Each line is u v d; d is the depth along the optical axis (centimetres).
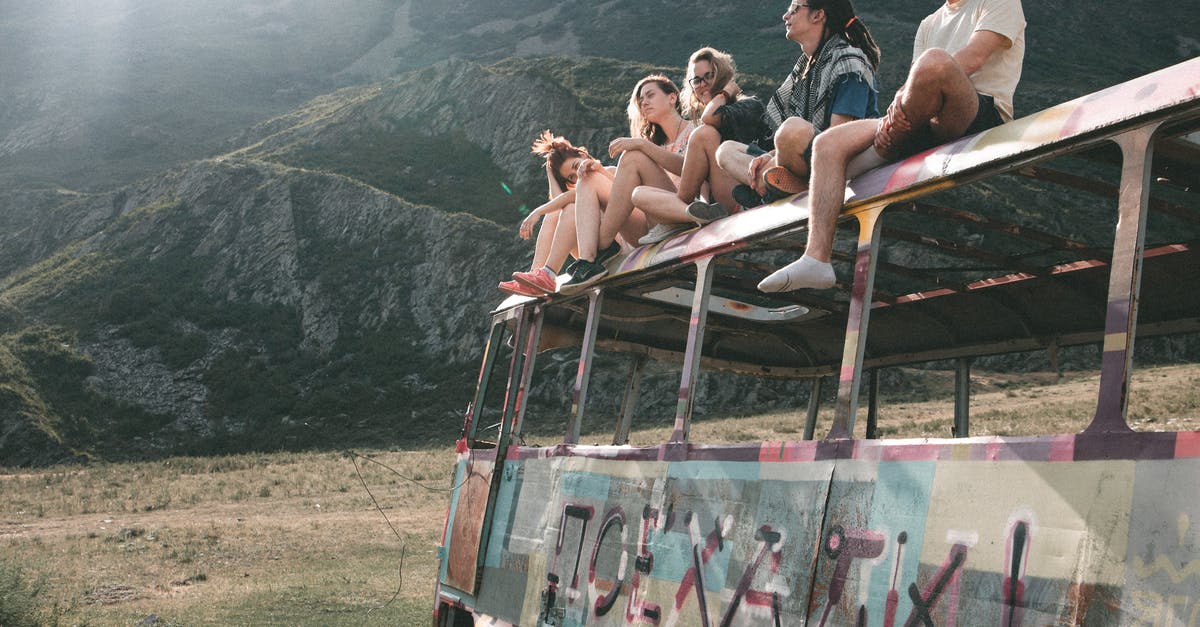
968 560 271
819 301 553
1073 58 9856
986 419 2188
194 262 7481
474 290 6488
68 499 3112
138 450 5303
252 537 1958
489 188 8012
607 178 565
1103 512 239
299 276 7088
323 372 6119
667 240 491
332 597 1231
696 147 498
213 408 5788
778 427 2873
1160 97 249
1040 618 247
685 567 393
